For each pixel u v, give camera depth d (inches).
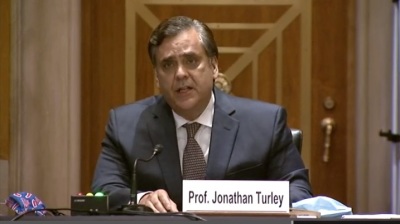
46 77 406.3
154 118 257.8
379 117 409.7
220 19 421.1
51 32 405.7
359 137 411.8
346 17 418.0
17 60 403.2
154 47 244.7
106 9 419.2
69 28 406.3
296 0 419.8
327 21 418.6
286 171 255.1
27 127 406.3
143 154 253.1
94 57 419.5
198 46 243.0
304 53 419.8
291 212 205.6
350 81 418.6
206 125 254.5
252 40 421.1
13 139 406.0
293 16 420.2
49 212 204.8
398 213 389.4
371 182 411.2
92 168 420.5
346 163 420.5
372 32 408.8
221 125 254.5
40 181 408.2
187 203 197.8
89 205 199.5
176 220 170.9
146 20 420.5
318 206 217.5
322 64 419.8
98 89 419.5
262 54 421.4
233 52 421.1
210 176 249.1
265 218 174.2
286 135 259.9
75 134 409.4
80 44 412.2
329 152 420.8
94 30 419.2
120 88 420.5
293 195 243.6
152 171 250.1
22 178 407.2
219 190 197.9
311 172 421.7
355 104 417.1
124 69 420.5
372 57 408.8
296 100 421.1
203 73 244.2
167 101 252.2
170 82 243.6
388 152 408.2
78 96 409.7
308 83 420.2
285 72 420.8
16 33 402.9
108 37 419.8
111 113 265.9
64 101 407.5
